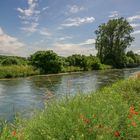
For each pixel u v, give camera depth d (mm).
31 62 50375
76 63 60531
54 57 50500
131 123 5887
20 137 5230
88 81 32500
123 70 62750
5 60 49812
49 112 6332
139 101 9781
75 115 5805
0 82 32844
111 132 5391
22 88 26203
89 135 5207
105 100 7695
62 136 5141
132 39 78625
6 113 13828
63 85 28094
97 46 80125
